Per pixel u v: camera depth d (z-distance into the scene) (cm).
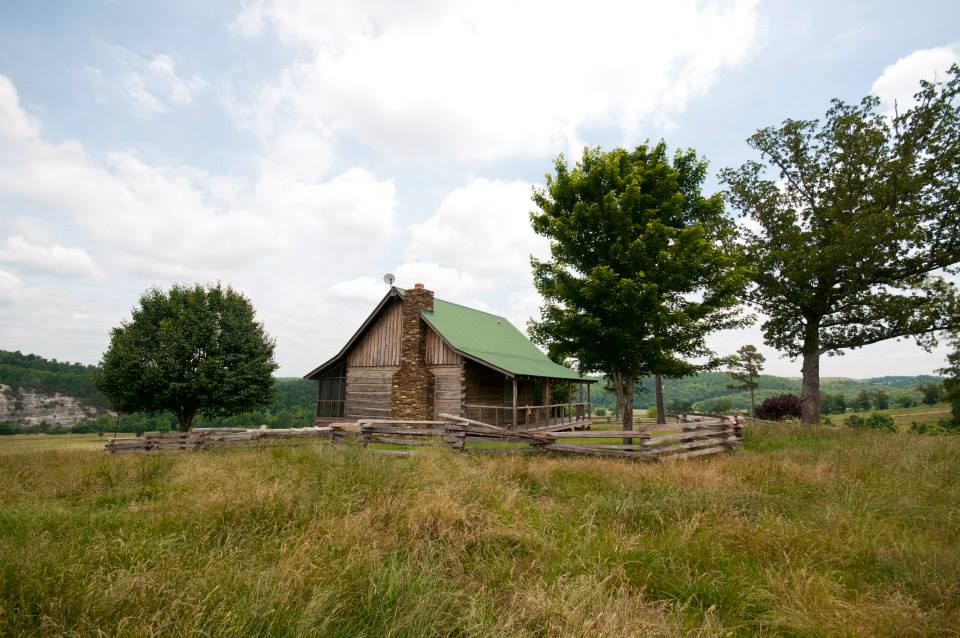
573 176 1505
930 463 991
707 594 423
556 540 545
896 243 1995
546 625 355
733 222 2502
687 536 526
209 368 2502
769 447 1453
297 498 652
